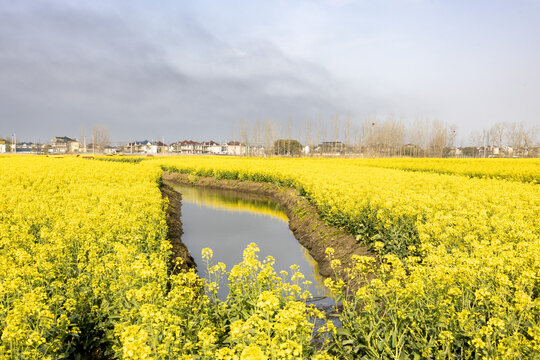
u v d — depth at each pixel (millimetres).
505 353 3846
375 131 99750
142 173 28156
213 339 4395
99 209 12289
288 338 4242
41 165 33312
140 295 5184
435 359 4691
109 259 7402
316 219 16516
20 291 5723
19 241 8742
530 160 49500
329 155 104562
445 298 5383
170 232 14570
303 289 10289
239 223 19234
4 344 4570
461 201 13531
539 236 9031
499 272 5883
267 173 32031
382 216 10773
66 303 5547
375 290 5980
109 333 5852
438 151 100438
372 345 5164
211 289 6234
